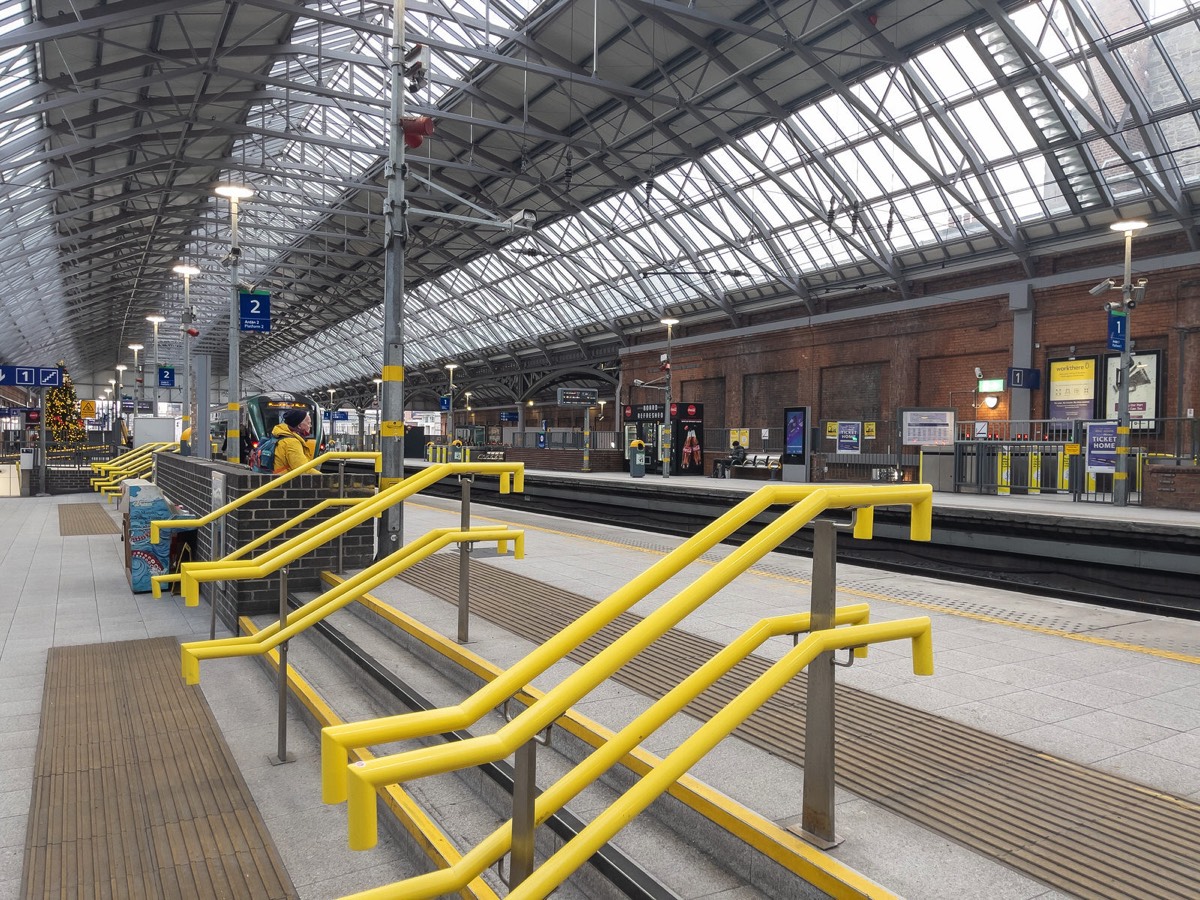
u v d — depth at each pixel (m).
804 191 25.42
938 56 19.02
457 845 2.91
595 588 6.10
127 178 32.06
